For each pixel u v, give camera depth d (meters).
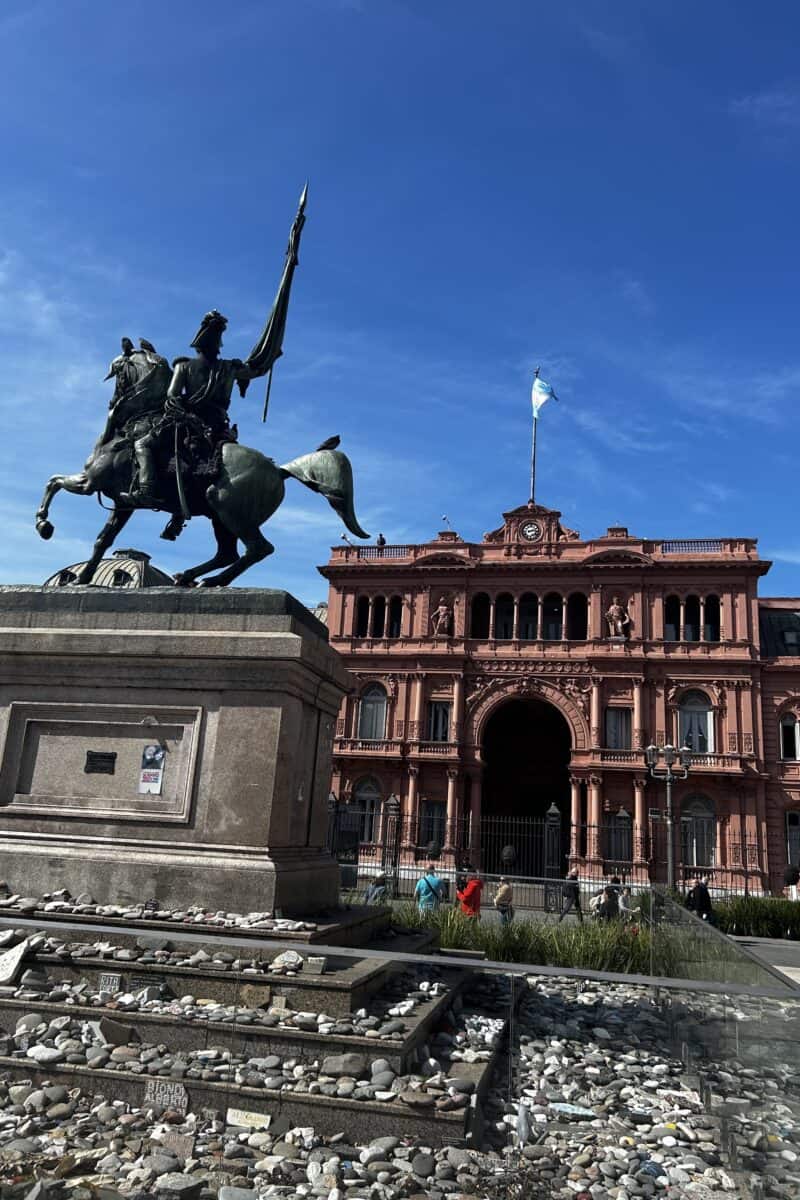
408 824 50.22
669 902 10.93
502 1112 5.75
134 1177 4.34
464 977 8.10
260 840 7.38
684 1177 5.21
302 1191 4.35
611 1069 7.11
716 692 49.31
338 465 9.48
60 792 7.98
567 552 53.50
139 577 10.27
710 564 50.72
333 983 5.85
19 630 8.30
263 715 7.68
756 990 4.80
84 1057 5.38
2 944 6.44
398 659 53.25
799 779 47.78
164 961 6.18
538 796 57.81
